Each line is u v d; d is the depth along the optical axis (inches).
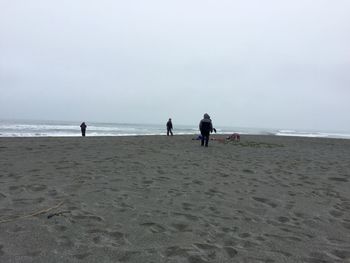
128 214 198.8
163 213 203.9
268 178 339.0
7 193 235.9
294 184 313.4
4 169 332.2
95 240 156.3
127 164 392.5
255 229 183.0
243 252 150.0
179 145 737.0
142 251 146.2
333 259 146.5
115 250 145.7
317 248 159.0
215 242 160.7
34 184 265.7
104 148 595.8
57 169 339.0
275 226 190.2
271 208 228.2
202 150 623.8
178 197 244.7
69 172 323.0
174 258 140.3
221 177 332.8
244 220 198.2
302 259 145.2
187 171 360.5
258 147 760.3
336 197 268.4
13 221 178.1
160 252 145.9
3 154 458.3
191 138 1065.5
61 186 262.4
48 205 209.9
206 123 704.4
